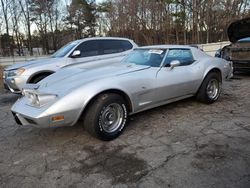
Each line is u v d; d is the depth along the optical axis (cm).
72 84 339
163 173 264
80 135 379
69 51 663
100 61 502
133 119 434
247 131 361
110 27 3067
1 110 551
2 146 355
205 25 2427
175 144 331
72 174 273
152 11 2634
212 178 250
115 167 282
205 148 314
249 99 538
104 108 336
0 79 936
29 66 616
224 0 2305
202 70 479
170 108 489
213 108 482
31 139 375
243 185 237
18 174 279
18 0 3344
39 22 3722
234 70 816
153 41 2667
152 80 394
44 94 315
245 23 825
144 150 318
